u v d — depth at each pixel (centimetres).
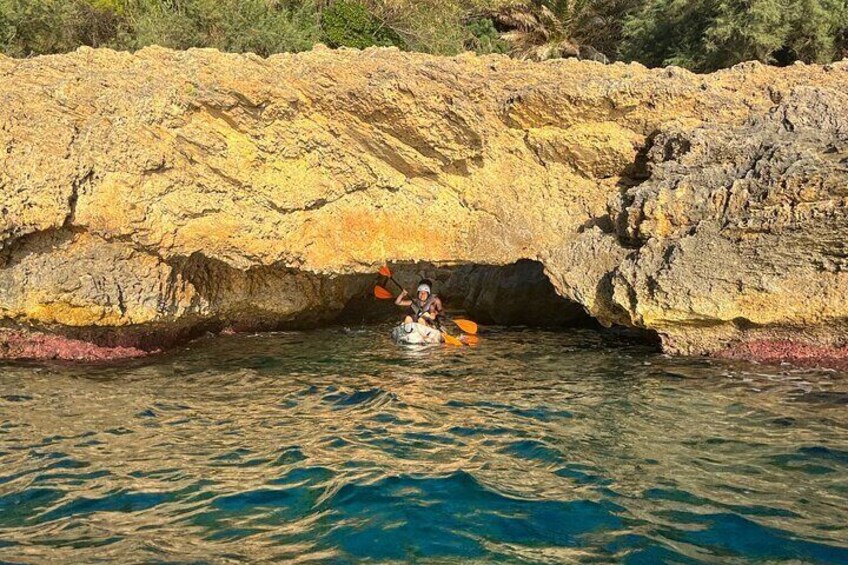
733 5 2041
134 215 910
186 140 927
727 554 425
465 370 922
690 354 935
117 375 878
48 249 915
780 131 943
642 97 1012
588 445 616
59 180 886
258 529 464
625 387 806
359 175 1021
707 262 876
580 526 464
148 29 1880
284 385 843
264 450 612
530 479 542
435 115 975
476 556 427
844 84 996
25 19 1838
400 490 521
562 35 2984
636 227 952
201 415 717
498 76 1046
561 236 1052
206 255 980
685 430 650
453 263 1075
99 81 936
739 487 521
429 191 1049
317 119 982
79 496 517
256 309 1137
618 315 974
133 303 938
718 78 1058
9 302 895
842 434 629
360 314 1369
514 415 710
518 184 1065
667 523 466
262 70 955
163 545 442
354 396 793
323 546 440
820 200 823
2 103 905
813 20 1958
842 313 822
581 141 1037
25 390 798
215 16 1909
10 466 573
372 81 952
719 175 912
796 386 778
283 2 2281
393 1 2481
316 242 1030
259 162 970
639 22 2430
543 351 1045
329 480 543
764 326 877
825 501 495
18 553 431
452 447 617
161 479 548
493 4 3022
